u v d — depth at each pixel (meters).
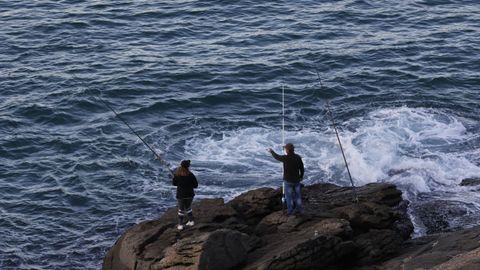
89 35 44.97
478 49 42.41
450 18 47.31
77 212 27.69
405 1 50.53
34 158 31.45
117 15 48.09
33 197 28.59
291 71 39.78
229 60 41.09
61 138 33.06
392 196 24.72
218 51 42.44
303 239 20.16
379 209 22.64
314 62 40.78
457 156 30.52
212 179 29.27
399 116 34.44
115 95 37.19
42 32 45.22
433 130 32.97
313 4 49.94
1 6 49.69
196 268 19.06
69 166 30.81
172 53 42.22
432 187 28.14
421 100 36.31
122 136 33.22
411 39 43.91
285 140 32.38
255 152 31.47
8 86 38.03
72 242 25.89
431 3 50.06
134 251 20.52
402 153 30.88
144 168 30.62
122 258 20.89
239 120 34.53
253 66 40.28
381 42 43.44
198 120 34.62
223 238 19.50
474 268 17.77
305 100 36.53
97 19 47.28
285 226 21.69
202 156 31.30
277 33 44.94
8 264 24.58
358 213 22.34
